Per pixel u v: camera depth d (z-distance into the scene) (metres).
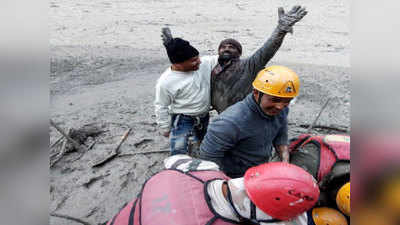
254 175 1.07
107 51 7.38
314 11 10.51
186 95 2.54
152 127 4.00
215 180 1.21
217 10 10.82
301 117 4.14
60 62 6.64
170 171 1.31
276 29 2.13
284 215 1.01
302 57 6.89
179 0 12.03
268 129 1.81
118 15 10.21
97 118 4.26
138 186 2.97
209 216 1.09
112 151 3.45
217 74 2.49
